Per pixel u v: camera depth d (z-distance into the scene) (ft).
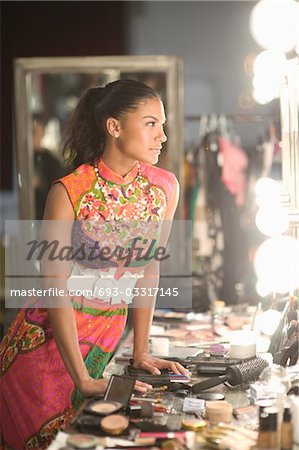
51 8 18.44
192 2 18.60
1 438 8.52
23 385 8.34
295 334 8.34
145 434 6.48
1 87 18.42
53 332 7.94
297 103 9.59
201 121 18.15
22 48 18.45
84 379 7.70
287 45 9.61
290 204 9.62
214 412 6.89
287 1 9.81
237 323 11.09
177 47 18.69
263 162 16.57
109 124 8.18
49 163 17.13
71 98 17.04
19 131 17.12
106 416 6.70
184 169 16.96
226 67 18.60
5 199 18.45
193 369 8.63
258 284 11.02
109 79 16.97
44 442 8.27
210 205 16.63
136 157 8.19
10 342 8.57
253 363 8.04
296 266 9.23
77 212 8.23
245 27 18.52
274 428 6.14
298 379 7.70
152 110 8.14
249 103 18.03
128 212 8.41
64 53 18.47
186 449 6.18
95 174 8.31
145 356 8.61
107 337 8.52
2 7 18.39
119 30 18.52
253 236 16.42
